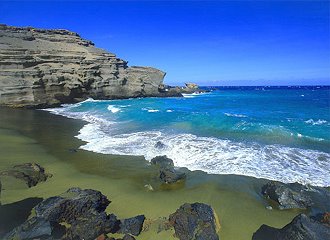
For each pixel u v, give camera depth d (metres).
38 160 16.55
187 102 53.50
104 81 59.28
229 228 9.66
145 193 12.36
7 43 60.44
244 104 47.75
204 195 12.10
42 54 57.69
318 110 36.16
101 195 10.96
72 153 18.12
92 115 35.97
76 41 78.50
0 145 19.47
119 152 18.28
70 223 9.57
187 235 8.81
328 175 13.84
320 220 9.75
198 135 21.42
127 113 34.84
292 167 14.83
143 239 8.94
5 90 42.97
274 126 22.22
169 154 17.41
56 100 48.16
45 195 11.74
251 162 15.64
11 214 9.91
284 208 11.10
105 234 8.96
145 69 74.62
